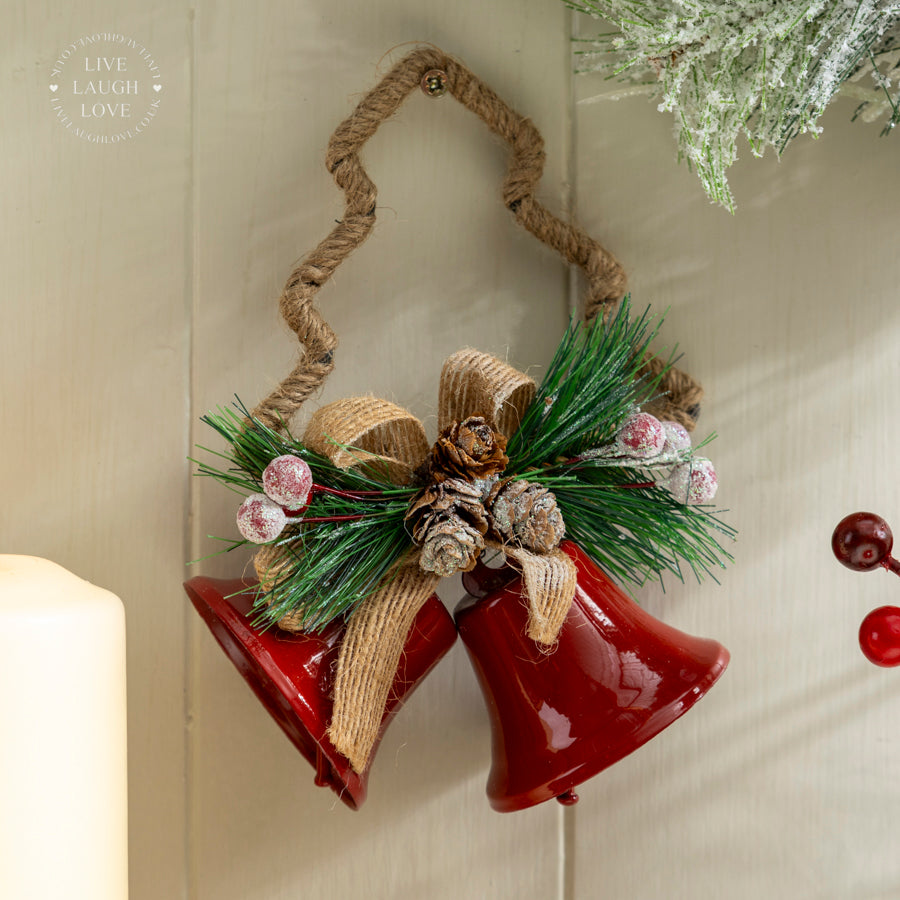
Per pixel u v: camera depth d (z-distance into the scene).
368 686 0.56
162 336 0.62
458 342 0.63
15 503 0.62
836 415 0.63
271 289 0.62
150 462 0.62
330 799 0.63
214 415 0.61
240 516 0.55
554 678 0.56
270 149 0.62
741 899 0.63
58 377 0.62
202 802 0.63
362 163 0.62
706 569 0.61
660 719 0.55
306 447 0.57
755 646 0.63
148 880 0.62
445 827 0.63
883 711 0.63
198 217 0.62
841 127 0.62
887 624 0.55
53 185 0.62
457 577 0.62
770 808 0.63
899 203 0.62
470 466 0.55
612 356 0.58
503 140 0.63
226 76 0.62
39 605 0.55
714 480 0.57
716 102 0.56
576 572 0.56
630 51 0.59
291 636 0.56
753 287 0.63
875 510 0.63
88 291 0.62
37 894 0.54
